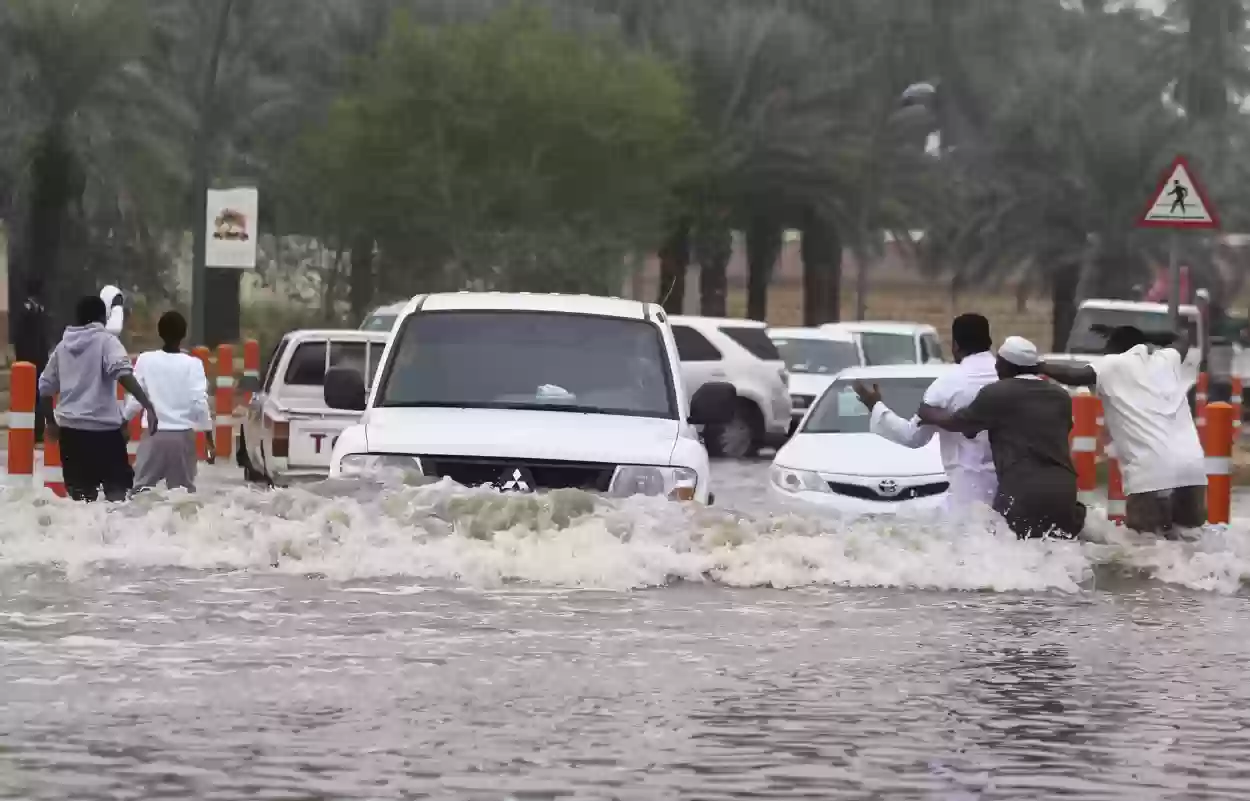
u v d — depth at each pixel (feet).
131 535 106.63
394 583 99.35
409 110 446.19
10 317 376.27
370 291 469.57
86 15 362.94
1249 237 493.77
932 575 104.73
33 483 136.36
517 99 447.01
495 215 455.22
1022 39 511.40
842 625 91.04
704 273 482.28
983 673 79.56
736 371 265.34
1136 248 459.73
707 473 108.78
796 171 445.37
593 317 113.29
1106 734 67.87
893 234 482.69
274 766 60.49
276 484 175.52
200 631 84.69
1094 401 155.94
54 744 63.21
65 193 369.91
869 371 157.48
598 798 57.21
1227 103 516.73
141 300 428.97
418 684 74.08
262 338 476.95
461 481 105.50
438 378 110.22
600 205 456.86
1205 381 286.05
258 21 412.98
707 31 451.53
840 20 470.80
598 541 102.42
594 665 78.95
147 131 377.09
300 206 457.68
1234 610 99.91
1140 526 126.72
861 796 58.18
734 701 72.38
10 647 80.43
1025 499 110.73
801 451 142.10
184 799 56.34
